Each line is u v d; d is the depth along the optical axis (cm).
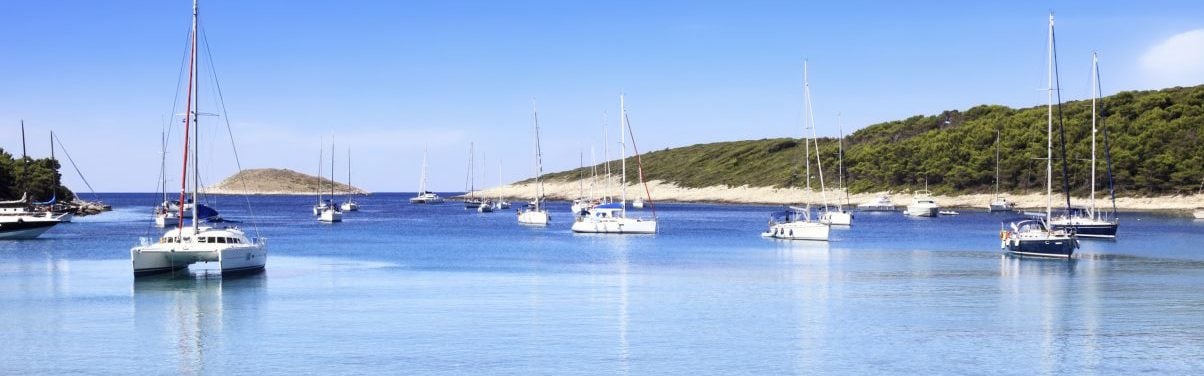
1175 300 4569
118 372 3086
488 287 5125
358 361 3225
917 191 18125
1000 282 5347
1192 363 3194
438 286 5169
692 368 3134
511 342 3525
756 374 3062
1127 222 11838
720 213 17338
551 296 4756
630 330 3772
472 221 14375
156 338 3625
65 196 16325
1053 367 3144
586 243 8812
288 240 9406
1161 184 14938
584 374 3055
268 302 4519
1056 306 4391
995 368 3136
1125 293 4831
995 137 17762
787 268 6231
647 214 16738
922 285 5222
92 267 6112
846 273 5888
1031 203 16000
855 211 17125
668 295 4797
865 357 3294
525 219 12788
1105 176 15300
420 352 3356
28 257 6900
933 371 3095
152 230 10788
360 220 14950
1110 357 3281
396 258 7056
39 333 3728
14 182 13912
